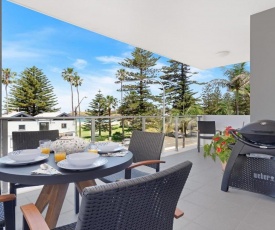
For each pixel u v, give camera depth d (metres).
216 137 2.86
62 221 1.86
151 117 4.72
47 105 22.20
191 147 5.63
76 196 1.97
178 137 5.48
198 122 5.12
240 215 1.95
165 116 5.06
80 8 2.74
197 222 1.84
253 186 2.32
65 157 1.39
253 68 2.86
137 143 2.14
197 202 2.22
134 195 0.64
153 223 0.75
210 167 3.56
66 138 1.69
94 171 1.17
